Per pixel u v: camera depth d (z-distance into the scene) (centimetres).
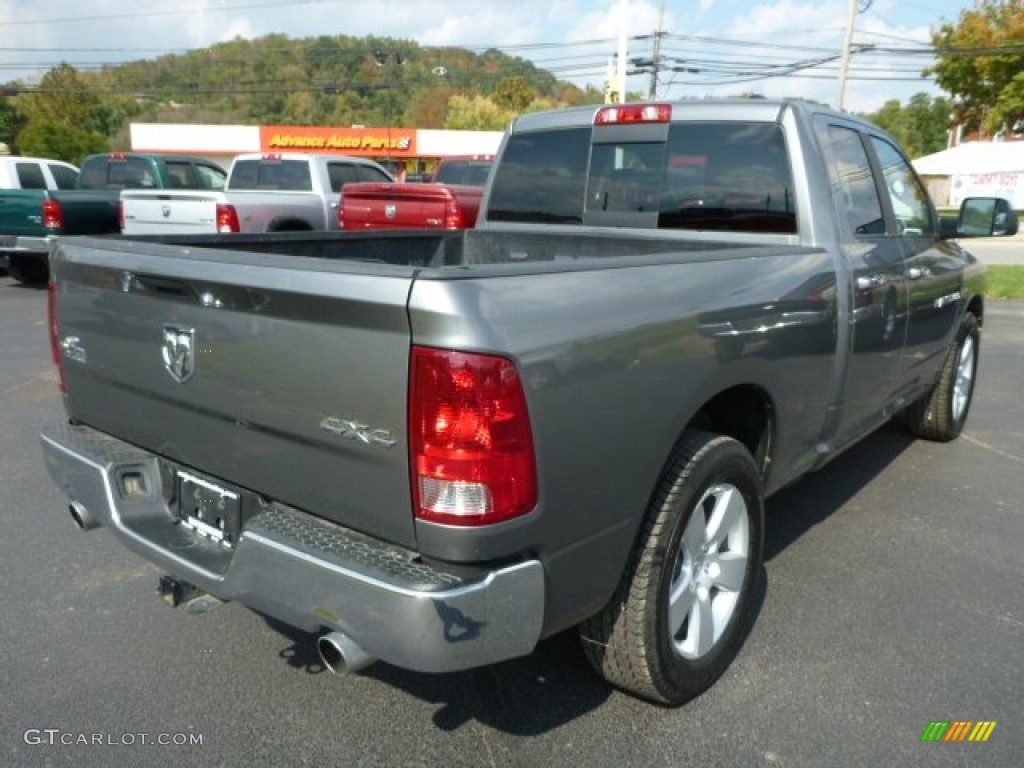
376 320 201
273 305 219
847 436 396
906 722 277
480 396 196
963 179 4556
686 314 255
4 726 271
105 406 295
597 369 222
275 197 1105
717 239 392
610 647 263
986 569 388
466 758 260
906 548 411
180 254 244
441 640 199
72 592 359
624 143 424
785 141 371
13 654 312
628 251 408
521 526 208
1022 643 326
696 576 283
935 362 511
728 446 278
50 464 303
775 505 464
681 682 276
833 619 342
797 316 315
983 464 538
